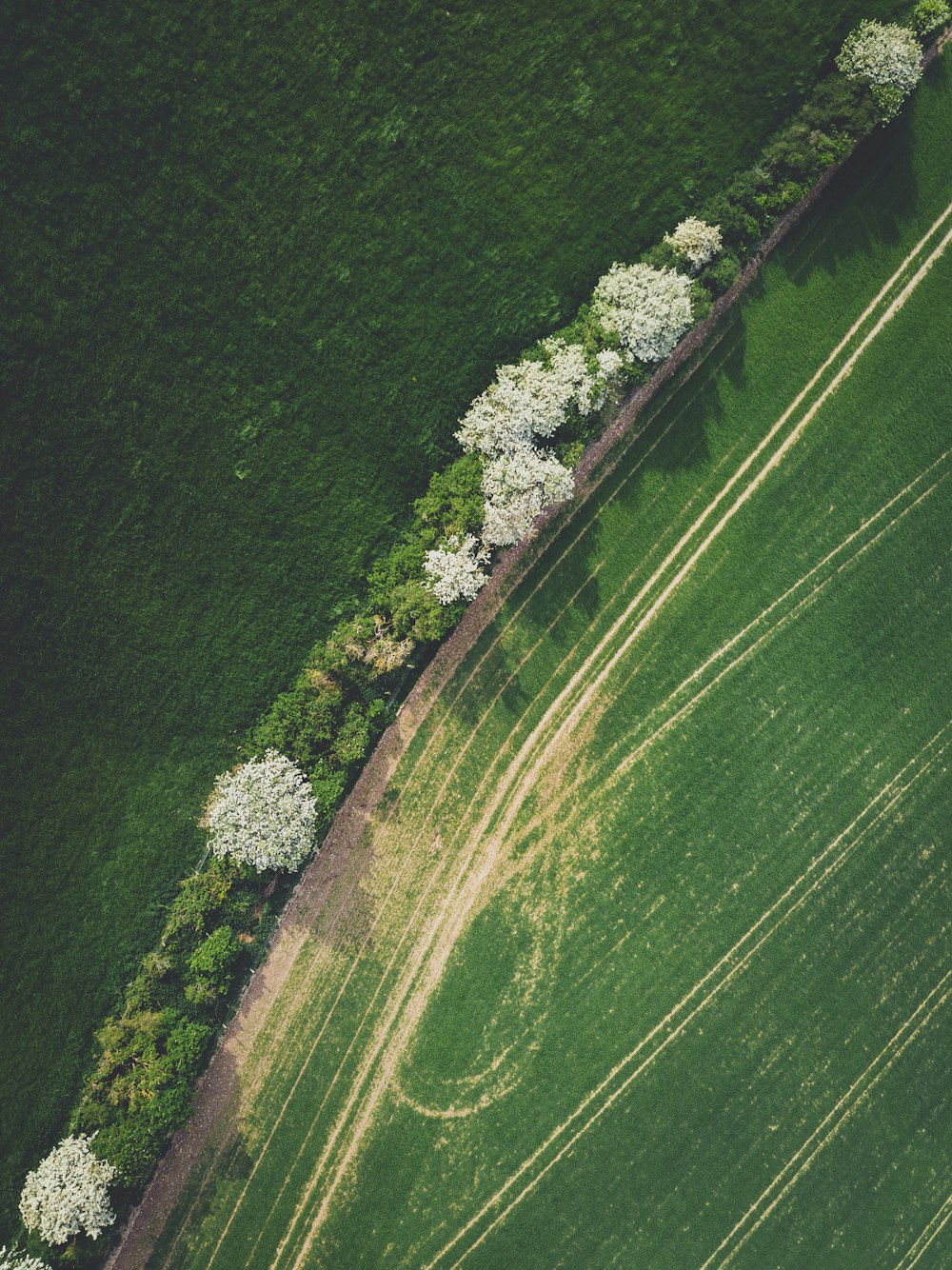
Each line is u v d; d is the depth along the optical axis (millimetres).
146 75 33656
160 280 34625
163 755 36312
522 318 35750
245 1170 36938
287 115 34406
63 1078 35562
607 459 37625
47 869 35844
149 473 35375
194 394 35250
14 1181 35156
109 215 34094
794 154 34969
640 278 34469
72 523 35219
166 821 36219
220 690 36250
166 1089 34844
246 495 35906
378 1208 37281
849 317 38188
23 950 35688
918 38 36438
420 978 37469
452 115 35031
